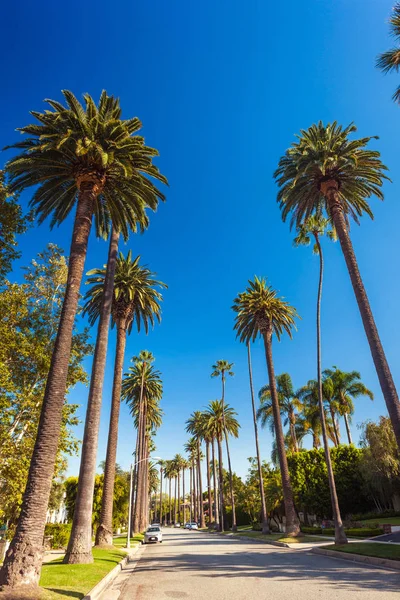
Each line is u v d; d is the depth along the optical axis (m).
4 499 19.06
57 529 35.94
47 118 14.85
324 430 23.09
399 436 14.73
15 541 9.25
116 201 17.86
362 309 17.34
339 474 40.22
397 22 15.73
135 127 17.44
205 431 67.38
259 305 35.94
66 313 12.34
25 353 19.28
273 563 15.55
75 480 46.44
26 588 8.59
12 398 18.66
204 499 132.00
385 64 16.22
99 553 19.56
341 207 20.28
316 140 21.23
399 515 35.53
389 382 15.54
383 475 33.94
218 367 57.91
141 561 19.64
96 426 18.00
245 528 58.28
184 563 17.02
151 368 56.69
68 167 15.11
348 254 18.75
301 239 28.20
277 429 32.84
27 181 15.55
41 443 10.50
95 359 19.30
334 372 47.66
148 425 70.31
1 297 18.72
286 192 22.84
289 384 49.91
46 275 21.91
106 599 9.26
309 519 43.59
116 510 50.84
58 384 11.30
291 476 42.59
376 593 8.70
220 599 8.56
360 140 20.19
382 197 21.16
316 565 14.56
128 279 30.56
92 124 14.80
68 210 18.17
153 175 17.55
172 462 126.31
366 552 16.28
